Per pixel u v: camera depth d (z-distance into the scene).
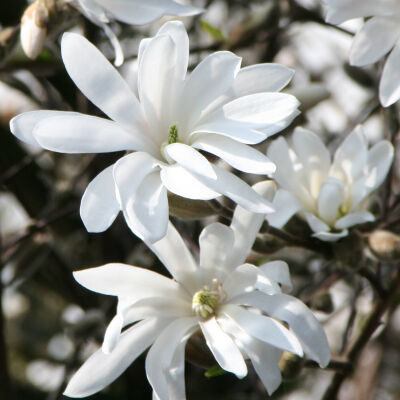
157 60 0.72
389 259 0.77
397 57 0.76
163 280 0.74
